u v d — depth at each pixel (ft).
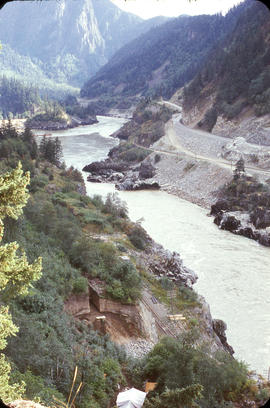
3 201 44.65
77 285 129.80
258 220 286.25
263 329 170.40
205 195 381.60
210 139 508.12
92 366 90.68
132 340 129.70
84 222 222.69
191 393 65.36
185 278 199.62
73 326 108.06
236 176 364.38
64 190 289.53
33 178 288.10
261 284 209.15
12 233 127.34
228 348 156.56
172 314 153.89
